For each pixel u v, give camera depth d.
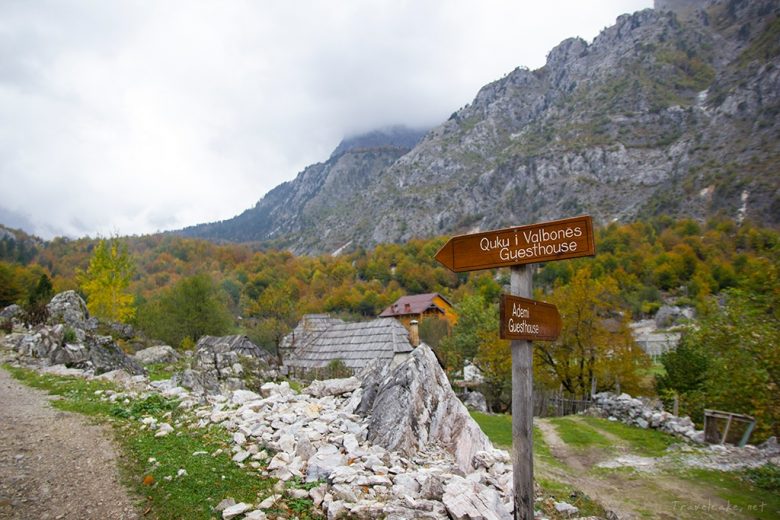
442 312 86.38
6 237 147.62
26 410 10.70
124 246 40.88
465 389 36.22
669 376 26.92
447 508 6.44
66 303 30.25
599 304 29.83
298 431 9.12
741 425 17.12
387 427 9.42
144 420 9.77
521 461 5.61
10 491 6.55
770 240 18.09
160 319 44.03
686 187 192.62
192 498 6.47
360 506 6.43
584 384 30.62
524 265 5.98
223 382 20.25
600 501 11.57
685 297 88.88
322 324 43.66
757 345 15.98
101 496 6.51
